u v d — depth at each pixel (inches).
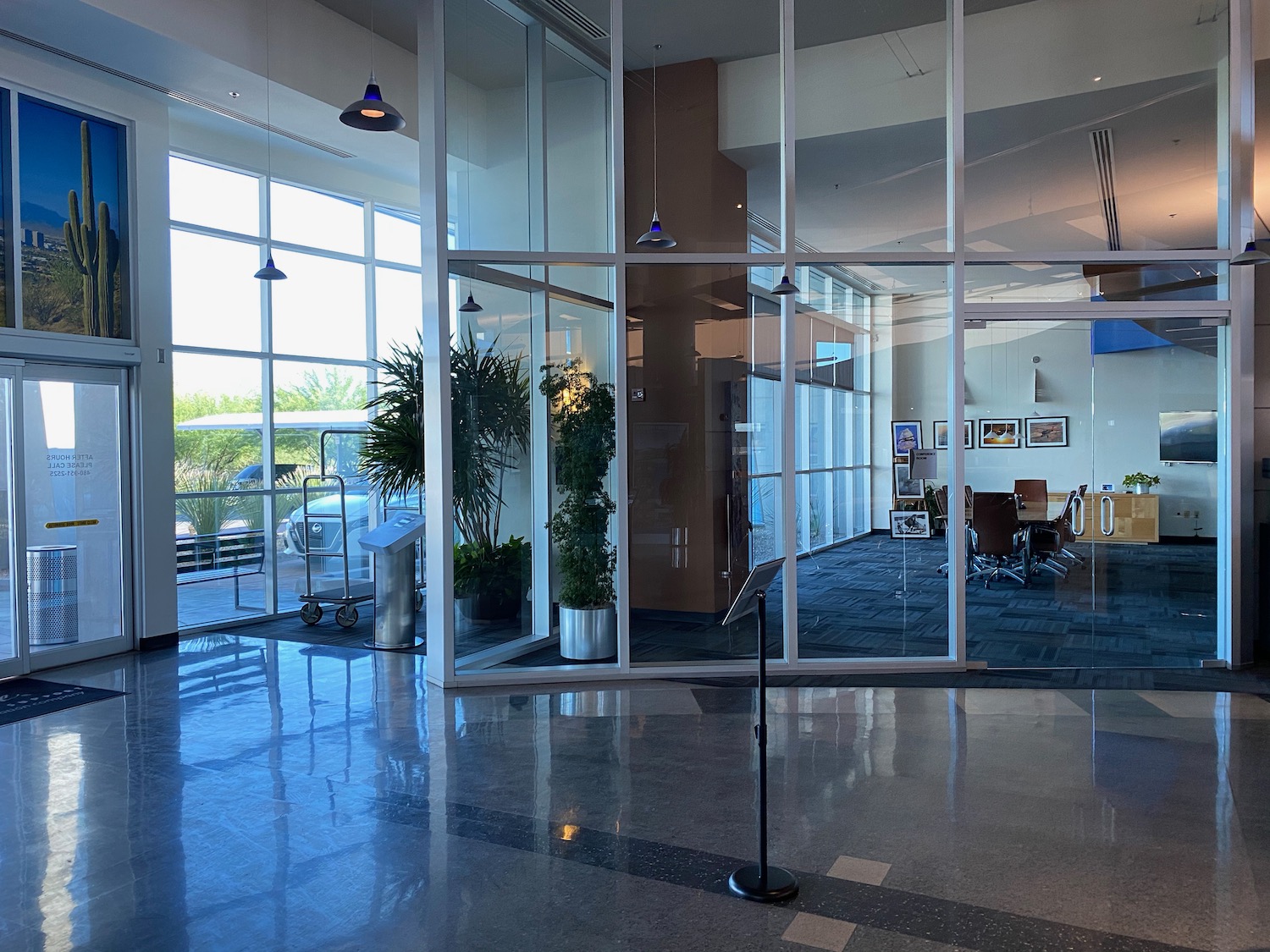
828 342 248.2
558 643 247.0
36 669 260.1
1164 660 251.8
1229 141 242.4
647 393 246.7
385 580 289.9
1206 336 248.5
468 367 239.5
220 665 266.5
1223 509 247.8
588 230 244.5
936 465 247.9
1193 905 116.5
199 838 141.5
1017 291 248.1
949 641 247.1
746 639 249.4
